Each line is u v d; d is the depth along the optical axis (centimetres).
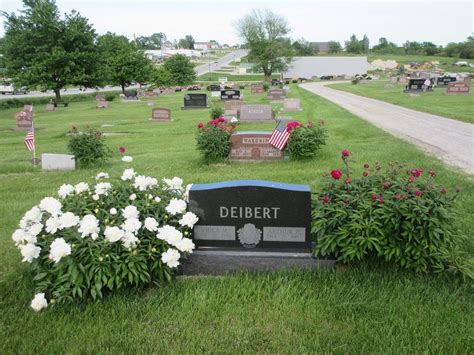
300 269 461
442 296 400
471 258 458
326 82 8125
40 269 422
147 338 360
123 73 6097
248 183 477
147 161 1274
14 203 847
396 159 1062
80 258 407
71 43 5000
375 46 15650
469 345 339
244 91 5650
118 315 393
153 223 425
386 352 331
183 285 444
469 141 1357
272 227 476
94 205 470
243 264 471
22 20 4866
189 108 3356
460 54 12975
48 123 2967
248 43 9038
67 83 4925
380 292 408
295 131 1178
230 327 372
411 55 13838
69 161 1228
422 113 2269
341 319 378
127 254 409
